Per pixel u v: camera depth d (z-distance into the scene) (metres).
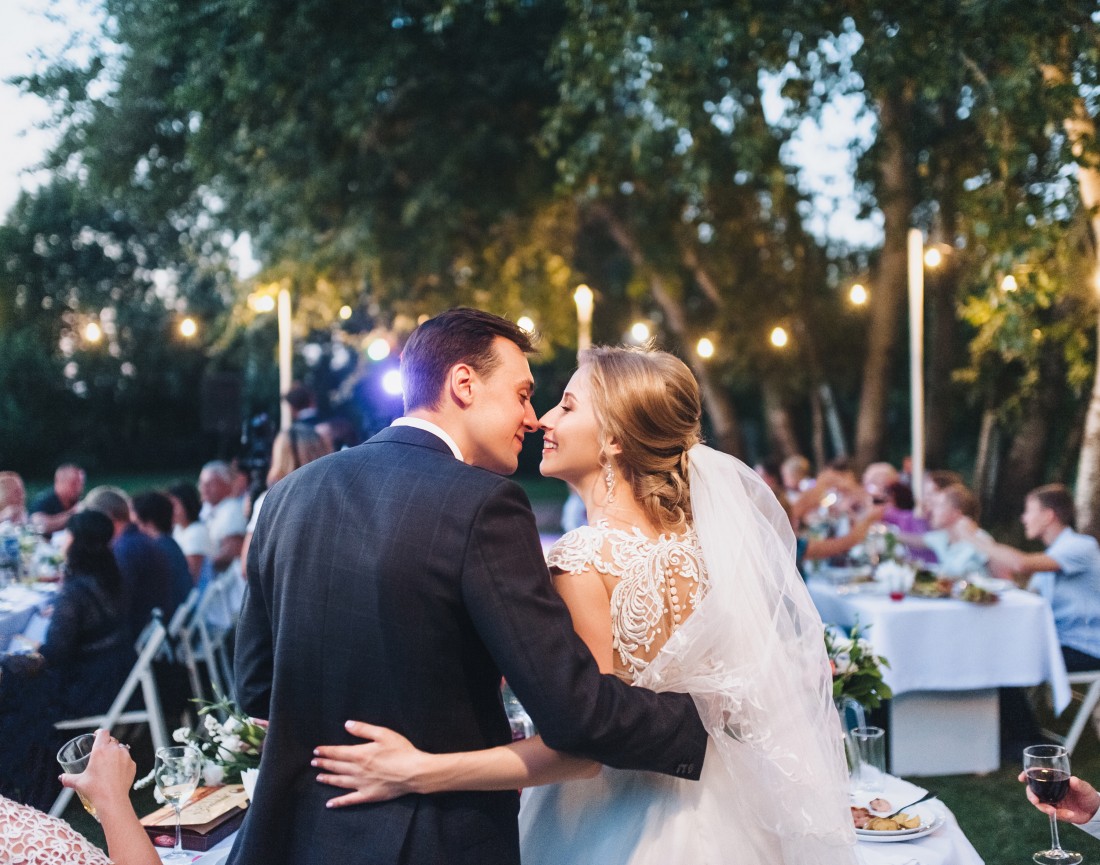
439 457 1.61
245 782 2.31
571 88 9.55
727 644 1.78
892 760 4.69
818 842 1.83
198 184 11.44
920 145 10.34
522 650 1.49
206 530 6.11
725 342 14.04
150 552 5.06
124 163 11.27
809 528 6.93
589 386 1.92
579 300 6.70
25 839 1.61
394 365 7.05
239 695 1.75
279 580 1.62
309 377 21.64
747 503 1.88
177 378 26.12
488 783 1.56
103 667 4.34
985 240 7.41
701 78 8.64
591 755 1.55
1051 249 7.38
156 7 10.32
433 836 1.53
